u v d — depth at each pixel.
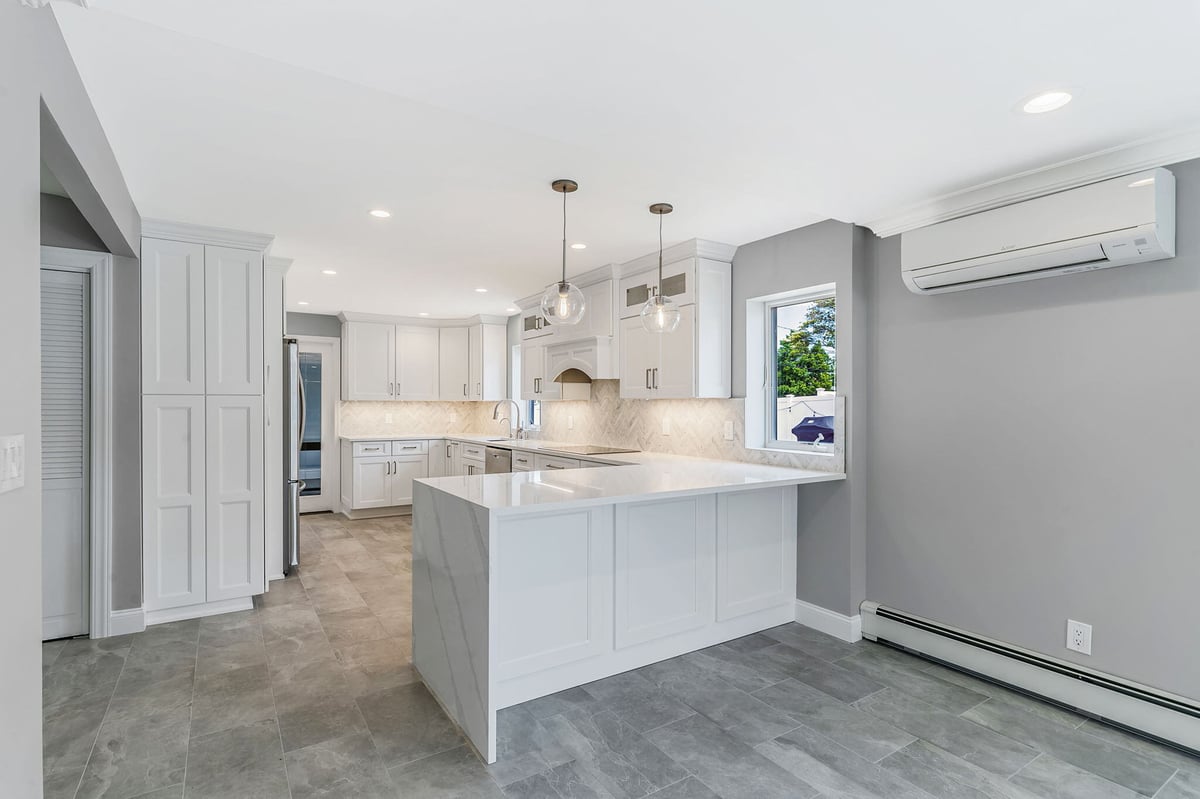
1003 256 2.46
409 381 7.03
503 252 4.06
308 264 4.41
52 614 3.08
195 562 3.41
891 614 3.08
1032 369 2.58
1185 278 2.16
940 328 2.90
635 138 2.14
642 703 2.50
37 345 1.30
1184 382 2.16
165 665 2.81
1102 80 1.75
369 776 2.00
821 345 3.60
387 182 2.81
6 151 1.15
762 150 2.23
